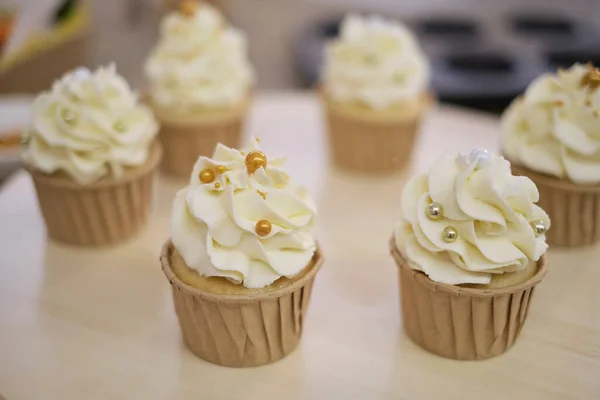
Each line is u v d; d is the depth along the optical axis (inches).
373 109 18.9
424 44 30.2
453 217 13.0
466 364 13.5
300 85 31.1
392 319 14.5
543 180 15.7
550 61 28.9
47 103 15.7
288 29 35.8
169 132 18.8
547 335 14.1
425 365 13.5
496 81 26.4
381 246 16.7
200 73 18.7
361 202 18.4
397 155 19.4
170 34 19.3
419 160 20.1
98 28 34.4
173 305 14.7
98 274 15.7
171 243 13.8
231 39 20.0
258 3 38.8
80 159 15.6
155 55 19.5
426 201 13.2
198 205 12.9
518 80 26.5
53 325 14.2
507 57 28.6
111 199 16.0
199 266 12.8
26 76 24.1
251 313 12.8
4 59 23.5
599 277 15.6
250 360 13.3
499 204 12.9
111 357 13.5
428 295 13.1
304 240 13.3
